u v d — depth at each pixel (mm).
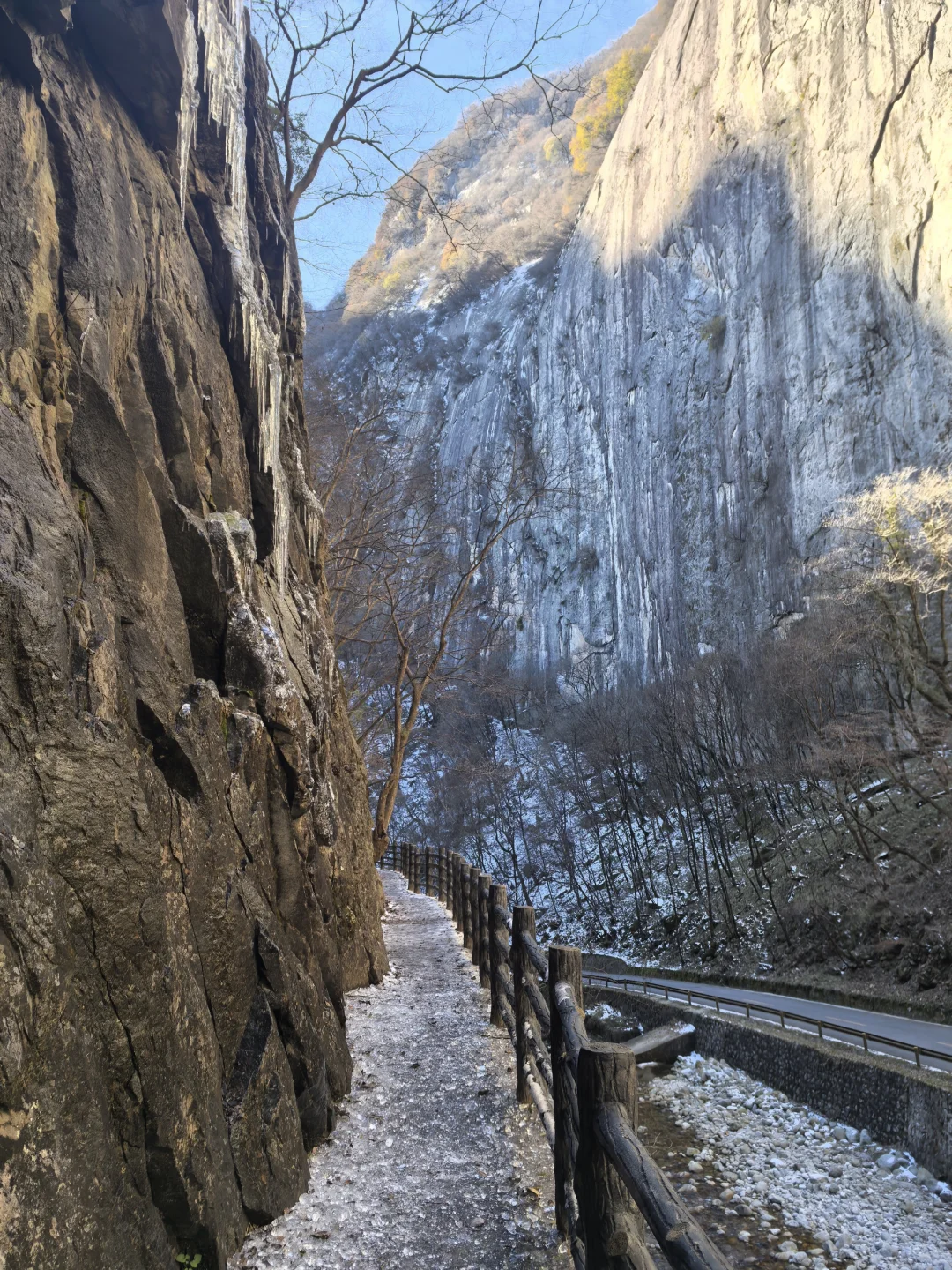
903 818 28016
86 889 2305
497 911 5812
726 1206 8781
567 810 46375
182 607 3684
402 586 16984
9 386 2662
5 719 2139
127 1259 2160
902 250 39281
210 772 3379
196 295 4555
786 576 43750
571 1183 2854
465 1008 6145
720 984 28750
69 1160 1989
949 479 26172
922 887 24844
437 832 48562
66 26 3014
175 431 3992
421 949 8812
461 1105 4238
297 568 6699
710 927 31875
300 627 5906
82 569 2830
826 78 44531
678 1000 18734
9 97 2893
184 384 4133
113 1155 2203
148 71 3879
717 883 34781
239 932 3324
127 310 3658
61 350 3043
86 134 3408
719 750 41000
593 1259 1938
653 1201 1529
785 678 34312
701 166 54281
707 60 55281
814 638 32719
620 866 41938
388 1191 3314
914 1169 9734
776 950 28516
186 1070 2652
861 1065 11312
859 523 32625
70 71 3461
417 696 16047
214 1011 3074
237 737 3756
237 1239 2805
